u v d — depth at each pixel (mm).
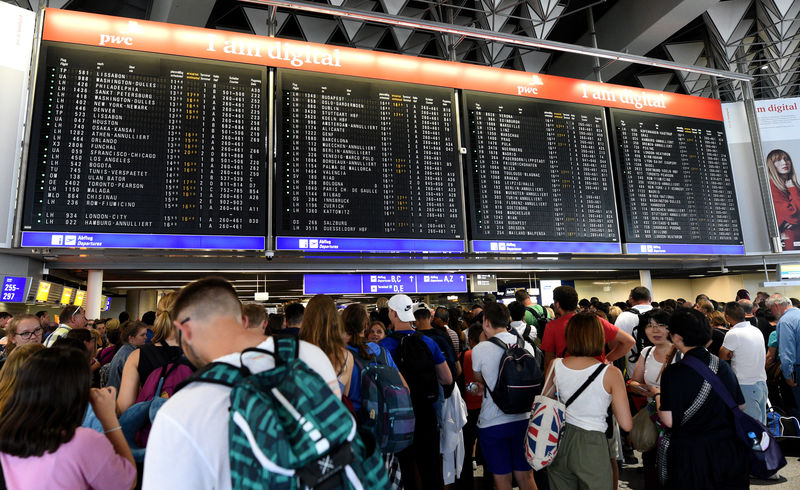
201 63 5805
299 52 6293
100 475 1401
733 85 11789
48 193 4984
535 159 7121
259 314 2330
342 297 11711
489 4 8891
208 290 1114
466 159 6820
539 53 10852
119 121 5332
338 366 2049
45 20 5305
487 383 2723
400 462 2809
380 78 6609
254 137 5824
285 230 5766
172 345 2223
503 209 6816
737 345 3449
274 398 911
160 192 5348
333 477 881
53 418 1348
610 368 2307
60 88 5199
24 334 2928
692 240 7637
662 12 8625
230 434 877
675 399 2197
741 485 2127
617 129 7699
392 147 6449
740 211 8477
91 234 5039
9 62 5586
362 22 9023
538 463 2242
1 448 1335
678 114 8102
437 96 6848
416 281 6922
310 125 6129
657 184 7668
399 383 2242
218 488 892
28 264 5695
